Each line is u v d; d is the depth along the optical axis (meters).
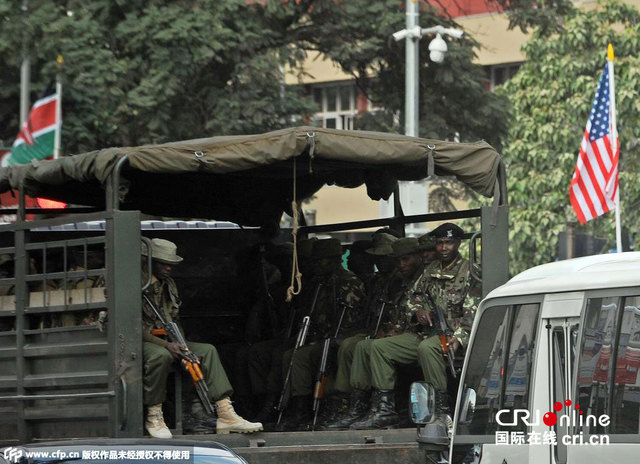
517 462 22.02
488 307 23.44
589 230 97.50
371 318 35.44
